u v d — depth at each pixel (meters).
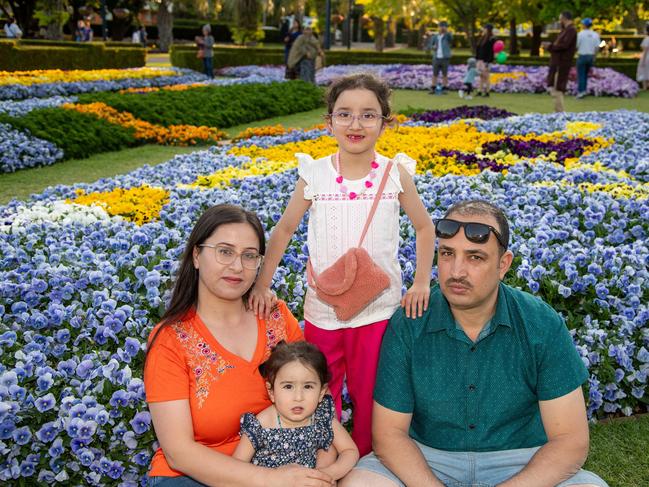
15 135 9.96
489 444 2.70
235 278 2.55
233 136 13.05
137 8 44.38
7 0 35.97
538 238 4.56
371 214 2.96
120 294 3.68
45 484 2.93
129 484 3.00
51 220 5.34
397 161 3.02
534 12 29.45
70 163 10.16
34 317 3.47
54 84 19.02
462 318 2.66
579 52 19.59
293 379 2.54
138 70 24.92
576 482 2.54
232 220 2.57
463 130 10.42
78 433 2.84
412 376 2.70
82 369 3.13
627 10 26.41
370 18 52.38
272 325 2.82
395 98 19.56
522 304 2.69
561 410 2.60
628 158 7.59
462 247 2.49
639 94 21.52
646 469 3.26
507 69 25.20
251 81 19.98
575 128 10.38
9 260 4.24
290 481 2.42
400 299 3.11
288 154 8.66
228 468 2.43
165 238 4.56
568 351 2.63
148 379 2.55
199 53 25.59
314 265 3.06
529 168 7.12
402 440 2.68
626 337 3.80
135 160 10.48
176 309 2.62
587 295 4.03
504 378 2.64
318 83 23.42
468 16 32.38
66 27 46.00
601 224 5.17
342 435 2.71
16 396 2.95
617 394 3.59
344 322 3.02
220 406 2.56
